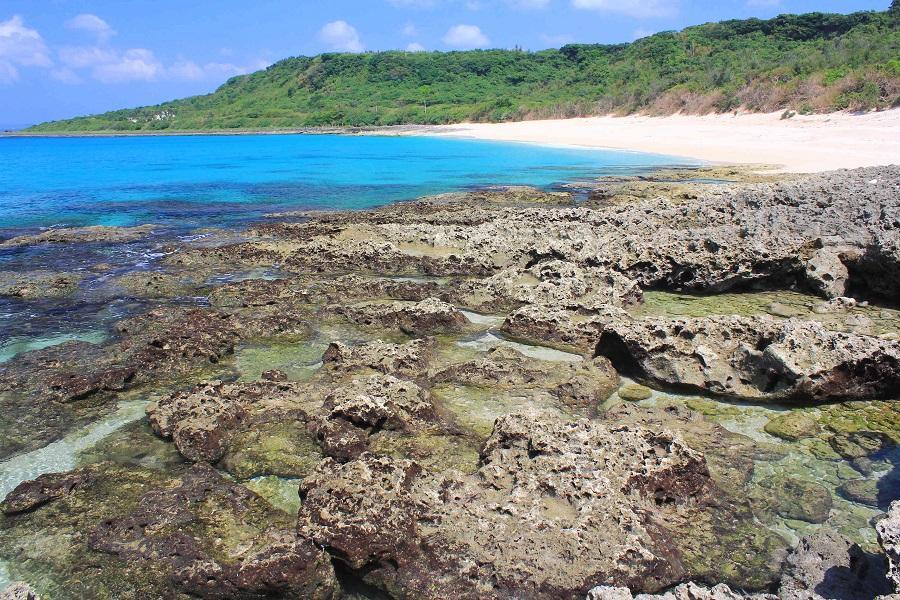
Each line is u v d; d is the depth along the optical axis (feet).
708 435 33.22
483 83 440.04
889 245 52.01
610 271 54.54
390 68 490.90
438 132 330.34
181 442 32.30
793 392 36.37
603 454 28.35
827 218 61.62
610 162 169.89
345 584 25.00
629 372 41.24
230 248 72.33
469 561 23.66
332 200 116.88
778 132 179.93
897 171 83.66
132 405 38.24
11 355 45.44
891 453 31.96
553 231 69.46
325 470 27.91
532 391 38.34
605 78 335.88
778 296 55.72
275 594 23.71
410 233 73.15
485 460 29.66
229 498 28.22
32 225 93.76
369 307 50.96
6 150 299.58
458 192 117.91
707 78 249.34
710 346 39.78
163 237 83.05
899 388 37.06
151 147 316.40
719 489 29.01
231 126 472.85
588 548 23.82
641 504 26.68
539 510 25.40
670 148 188.03
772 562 24.95
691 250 58.90
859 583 22.56
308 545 24.39
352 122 413.80
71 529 26.94
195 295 58.70
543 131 272.10
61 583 24.32
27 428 35.35
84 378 39.17
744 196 73.87
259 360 44.16
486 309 52.65
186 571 24.11
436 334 47.70
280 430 33.86
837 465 31.09
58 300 57.36
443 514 25.40
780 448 32.55
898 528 21.29
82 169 184.96
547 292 51.85
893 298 53.01
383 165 183.73
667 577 23.79
